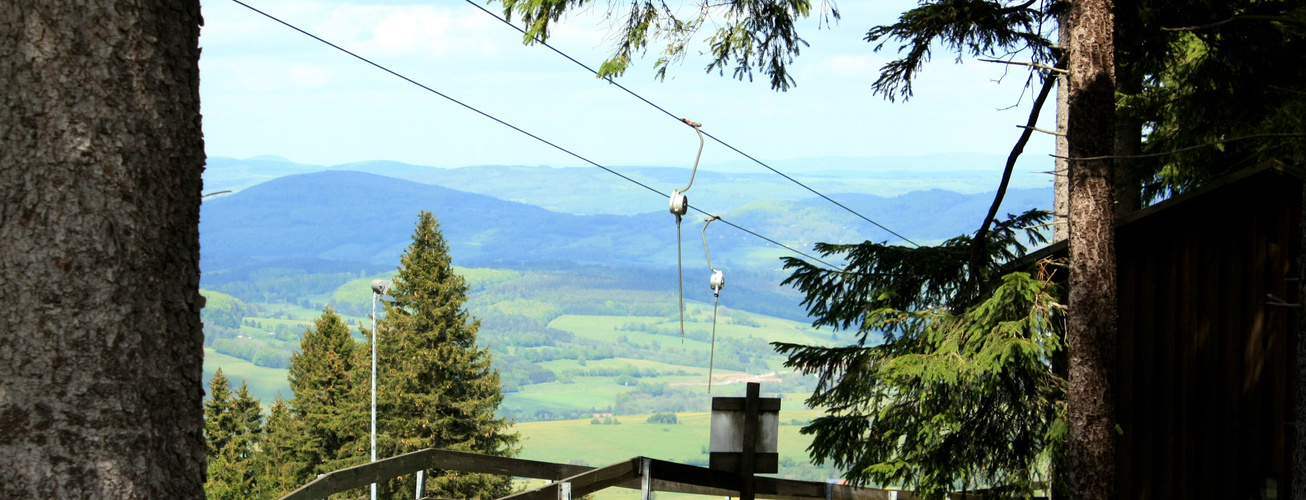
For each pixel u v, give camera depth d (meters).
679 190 9.64
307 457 50.41
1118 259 10.07
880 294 10.02
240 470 57.38
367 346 47.84
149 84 2.84
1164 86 11.32
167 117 2.89
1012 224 10.06
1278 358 9.01
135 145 2.80
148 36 2.84
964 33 8.84
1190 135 11.23
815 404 10.28
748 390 8.84
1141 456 9.91
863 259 10.45
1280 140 10.51
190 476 2.96
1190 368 9.60
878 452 9.84
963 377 8.98
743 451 8.81
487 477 42.47
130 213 2.78
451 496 41.56
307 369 58.84
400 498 38.84
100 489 2.73
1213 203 9.49
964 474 9.46
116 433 2.76
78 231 2.71
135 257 2.79
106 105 2.75
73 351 2.70
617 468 7.75
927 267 9.99
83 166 2.72
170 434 2.90
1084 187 8.20
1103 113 8.12
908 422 9.65
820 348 10.30
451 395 44.62
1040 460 9.58
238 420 61.44
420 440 42.78
